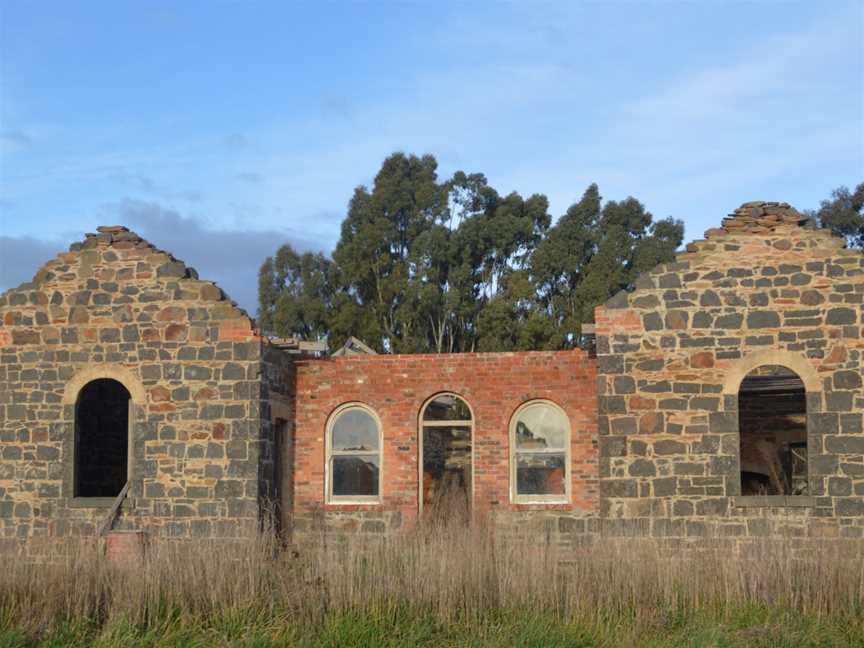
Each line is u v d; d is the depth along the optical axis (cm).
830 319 1866
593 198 4406
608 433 1892
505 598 1537
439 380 2181
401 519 2155
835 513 1823
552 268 4316
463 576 1534
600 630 1455
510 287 4234
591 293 4138
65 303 2072
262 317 4716
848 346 1853
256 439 1992
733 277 1898
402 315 4353
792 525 1833
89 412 2388
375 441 2198
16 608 1506
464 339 4419
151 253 2062
